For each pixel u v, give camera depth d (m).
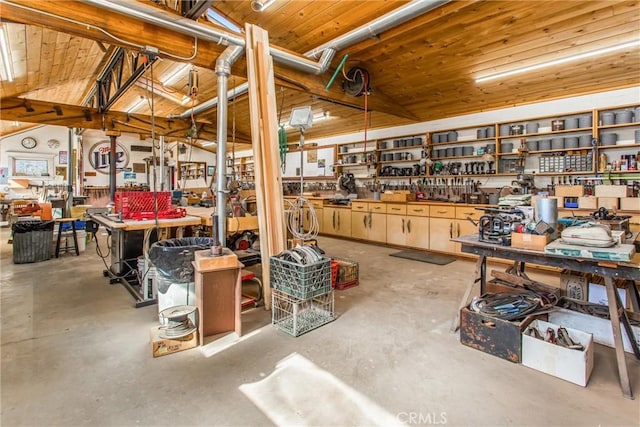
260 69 3.09
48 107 4.95
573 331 2.03
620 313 2.05
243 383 1.83
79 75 5.45
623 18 2.99
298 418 1.55
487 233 2.38
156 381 1.85
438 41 3.65
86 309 2.92
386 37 3.34
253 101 3.05
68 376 1.89
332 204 7.14
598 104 4.21
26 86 5.28
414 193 6.00
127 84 4.28
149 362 2.05
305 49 4.12
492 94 4.78
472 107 5.27
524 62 3.88
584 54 3.55
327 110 6.20
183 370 1.96
